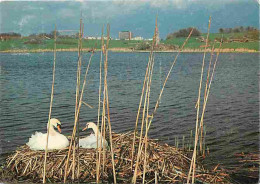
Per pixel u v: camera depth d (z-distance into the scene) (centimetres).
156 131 995
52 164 677
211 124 1052
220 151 833
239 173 710
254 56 2538
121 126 1038
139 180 642
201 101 1384
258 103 1302
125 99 1406
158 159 700
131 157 700
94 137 779
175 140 912
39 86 1608
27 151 726
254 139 904
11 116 1108
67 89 1586
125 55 3238
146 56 3186
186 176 659
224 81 1855
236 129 991
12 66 2183
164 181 641
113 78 1964
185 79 1950
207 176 675
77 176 632
